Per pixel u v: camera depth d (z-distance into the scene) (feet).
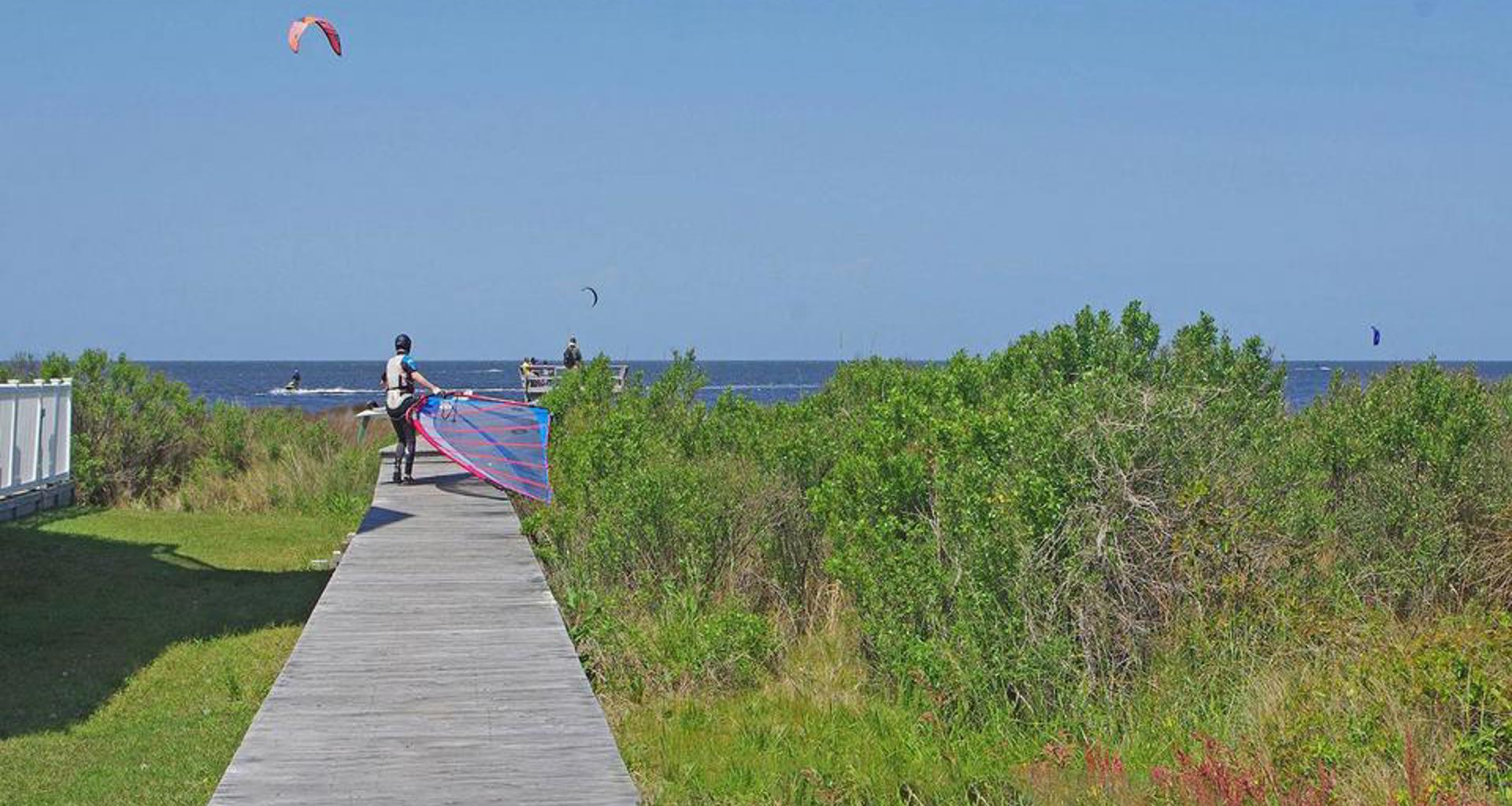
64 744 34.32
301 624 49.62
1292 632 34.71
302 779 25.98
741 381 420.36
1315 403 56.59
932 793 29.35
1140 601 36.17
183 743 34.30
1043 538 36.65
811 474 51.85
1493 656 30.27
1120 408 38.32
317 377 609.42
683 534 49.47
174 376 629.51
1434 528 42.60
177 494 82.74
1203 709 32.73
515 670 34.60
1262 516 38.06
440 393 73.92
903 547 39.86
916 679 36.88
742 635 41.14
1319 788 26.23
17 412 71.05
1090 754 29.48
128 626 48.91
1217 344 52.65
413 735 28.91
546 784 25.84
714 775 31.30
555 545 54.13
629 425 62.49
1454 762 27.04
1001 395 51.52
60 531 68.49
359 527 60.18
